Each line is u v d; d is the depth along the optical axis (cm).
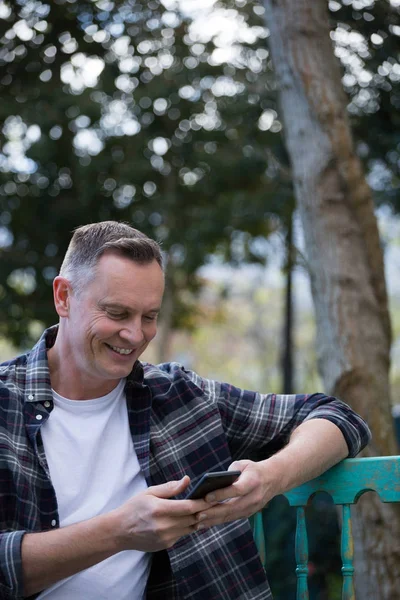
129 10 712
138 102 807
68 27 707
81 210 879
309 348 2145
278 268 924
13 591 191
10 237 891
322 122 457
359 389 442
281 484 207
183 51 774
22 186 861
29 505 205
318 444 218
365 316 450
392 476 218
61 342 221
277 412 237
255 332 2492
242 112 767
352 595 219
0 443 208
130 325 210
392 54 562
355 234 456
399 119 663
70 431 217
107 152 851
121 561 215
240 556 220
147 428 222
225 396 238
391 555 416
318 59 463
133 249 212
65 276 219
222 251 925
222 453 226
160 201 865
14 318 891
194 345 2702
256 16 695
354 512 426
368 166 739
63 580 210
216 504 193
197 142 846
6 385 219
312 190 460
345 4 541
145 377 234
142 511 186
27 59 731
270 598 219
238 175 852
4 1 678
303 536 228
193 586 215
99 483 216
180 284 1031
